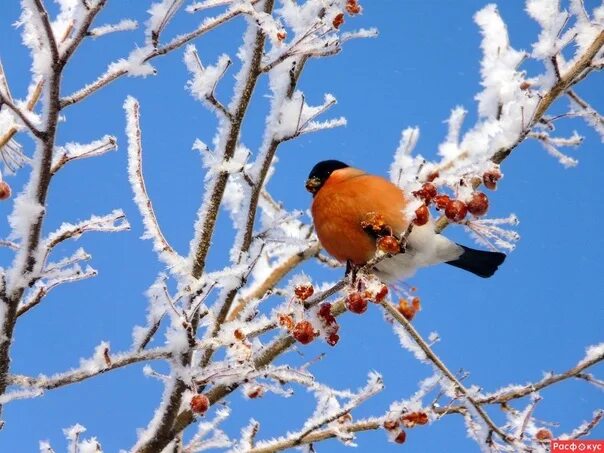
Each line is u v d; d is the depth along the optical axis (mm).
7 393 5738
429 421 6938
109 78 5902
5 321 5984
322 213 7207
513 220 5461
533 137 8031
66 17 6633
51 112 5734
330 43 6762
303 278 6258
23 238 5926
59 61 5684
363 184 7109
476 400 7172
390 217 6938
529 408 7094
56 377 5957
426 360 7246
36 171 5863
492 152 6988
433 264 7641
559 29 6992
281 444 6812
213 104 6590
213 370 6180
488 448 7031
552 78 7078
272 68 6766
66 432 6840
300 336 6043
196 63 6574
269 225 7242
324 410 7094
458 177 5516
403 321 7203
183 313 6109
